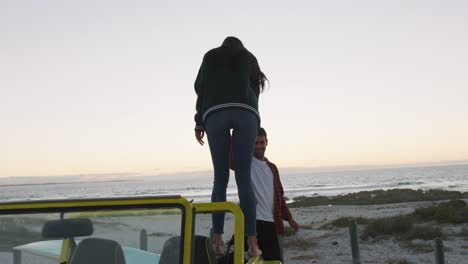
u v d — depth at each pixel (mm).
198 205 2623
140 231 2516
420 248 17828
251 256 3090
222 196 3188
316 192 123375
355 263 14328
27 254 2494
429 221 24750
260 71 3533
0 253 2488
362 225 24531
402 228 20844
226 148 3195
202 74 3393
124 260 2496
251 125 3225
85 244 2518
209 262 2650
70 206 2506
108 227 2525
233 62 3305
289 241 20938
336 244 19609
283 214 4512
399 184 155250
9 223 2494
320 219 34344
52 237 2496
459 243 18656
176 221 2514
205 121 3285
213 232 3156
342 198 63750
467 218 23688
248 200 3135
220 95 3225
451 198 51281
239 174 3193
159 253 2484
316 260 16984
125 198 2508
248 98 3277
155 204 2512
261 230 4234
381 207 42562
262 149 4441
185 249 2465
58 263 2527
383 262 16031
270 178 4383
